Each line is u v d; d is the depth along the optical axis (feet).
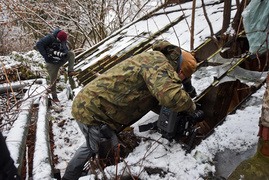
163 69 4.67
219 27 10.51
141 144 6.63
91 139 5.76
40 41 12.34
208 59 8.86
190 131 5.86
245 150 5.16
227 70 7.74
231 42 8.65
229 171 4.84
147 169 5.49
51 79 13.57
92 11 27.84
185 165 5.28
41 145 7.01
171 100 4.43
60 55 12.69
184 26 12.51
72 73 13.79
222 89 9.08
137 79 5.09
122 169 5.52
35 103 11.16
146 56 5.10
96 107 5.39
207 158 5.29
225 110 9.64
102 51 15.57
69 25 31.73
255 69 9.00
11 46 33.35
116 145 5.87
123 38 15.90
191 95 7.09
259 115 5.93
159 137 6.56
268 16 6.06
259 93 6.64
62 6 29.07
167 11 16.67
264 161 4.13
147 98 5.39
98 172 5.73
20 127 7.86
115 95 5.28
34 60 18.43
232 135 5.64
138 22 18.13
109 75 5.36
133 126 7.64
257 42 6.46
